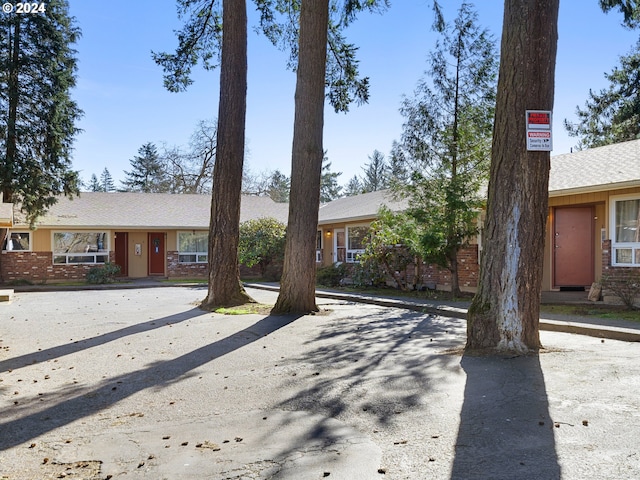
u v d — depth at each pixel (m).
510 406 4.28
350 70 14.93
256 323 9.87
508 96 6.48
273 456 3.44
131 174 58.28
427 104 15.02
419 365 5.89
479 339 6.54
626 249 11.26
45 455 3.56
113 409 4.61
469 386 4.93
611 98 27.55
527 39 6.36
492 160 6.71
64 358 6.86
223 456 3.46
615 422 3.81
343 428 3.94
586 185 11.46
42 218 22.05
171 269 25.09
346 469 3.20
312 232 11.38
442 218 13.16
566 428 3.73
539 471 3.06
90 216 23.89
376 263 16.94
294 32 15.91
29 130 20.45
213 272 12.92
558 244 14.17
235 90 12.83
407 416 4.15
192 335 8.62
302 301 11.29
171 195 28.80
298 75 11.34
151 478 3.15
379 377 5.40
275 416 4.30
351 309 12.05
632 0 10.41
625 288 11.09
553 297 12.61
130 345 7.77
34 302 14.73
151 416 4.40
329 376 5.54
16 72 20.31
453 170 14.38
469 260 14.95
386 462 3.29
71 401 4.87
